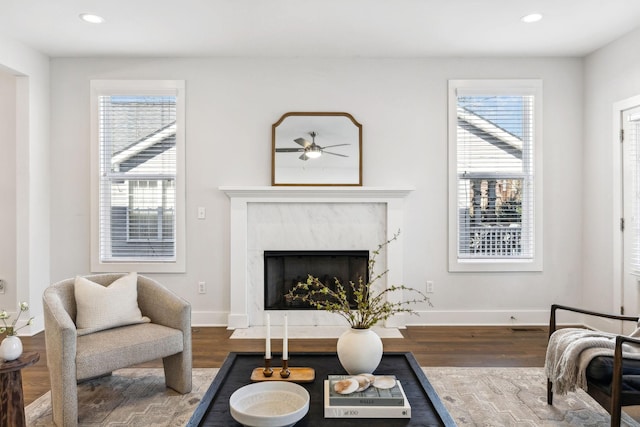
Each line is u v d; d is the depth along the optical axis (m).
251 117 4.29
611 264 3.88
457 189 4.29
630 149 3.67
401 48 4.03
